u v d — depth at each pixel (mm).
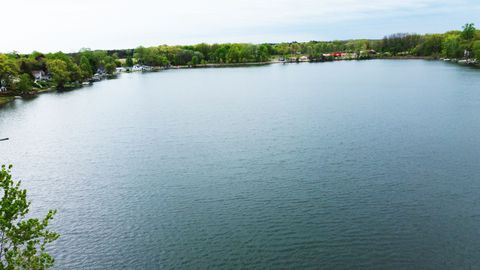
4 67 188250
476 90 158000
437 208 56406
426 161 75250
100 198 65062
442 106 127312
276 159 80375
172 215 57875
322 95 168250
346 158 78875
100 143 100688
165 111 145250
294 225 53469
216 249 48562
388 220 53688
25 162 86688
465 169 70375
